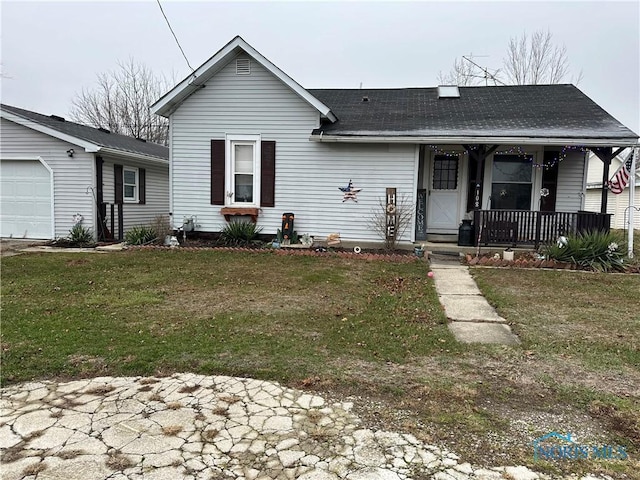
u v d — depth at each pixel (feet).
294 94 34.96
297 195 35.78
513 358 13.05
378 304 19.04
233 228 35.22
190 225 36.78
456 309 18.67
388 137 32.55
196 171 36.83
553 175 35.50
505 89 42.86
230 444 8.45
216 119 36.14
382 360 12.75
